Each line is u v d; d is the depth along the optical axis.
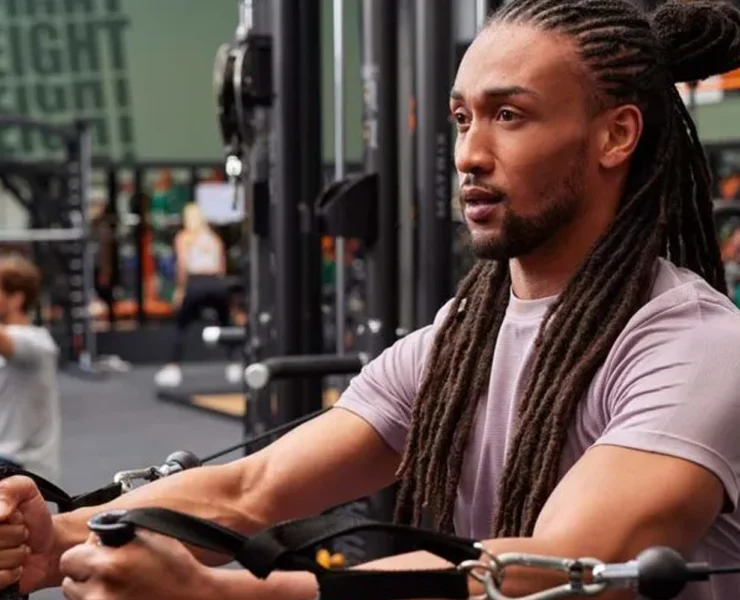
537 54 1.30
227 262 10.85
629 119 1.34
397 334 3.55
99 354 11.25
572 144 1.31
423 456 1.47
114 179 11.31
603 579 1.02
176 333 9.98
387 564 1.13
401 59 3.57
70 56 10.69
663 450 1.15
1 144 10.65
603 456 1.16
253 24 3.95
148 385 9.89
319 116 3.87
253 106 3.84
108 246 11.34
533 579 1.07
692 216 1.48
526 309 1.41
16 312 4.66
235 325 10.66
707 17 1.42
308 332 3.91
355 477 1.53
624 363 1.27
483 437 1.42
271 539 1.05
